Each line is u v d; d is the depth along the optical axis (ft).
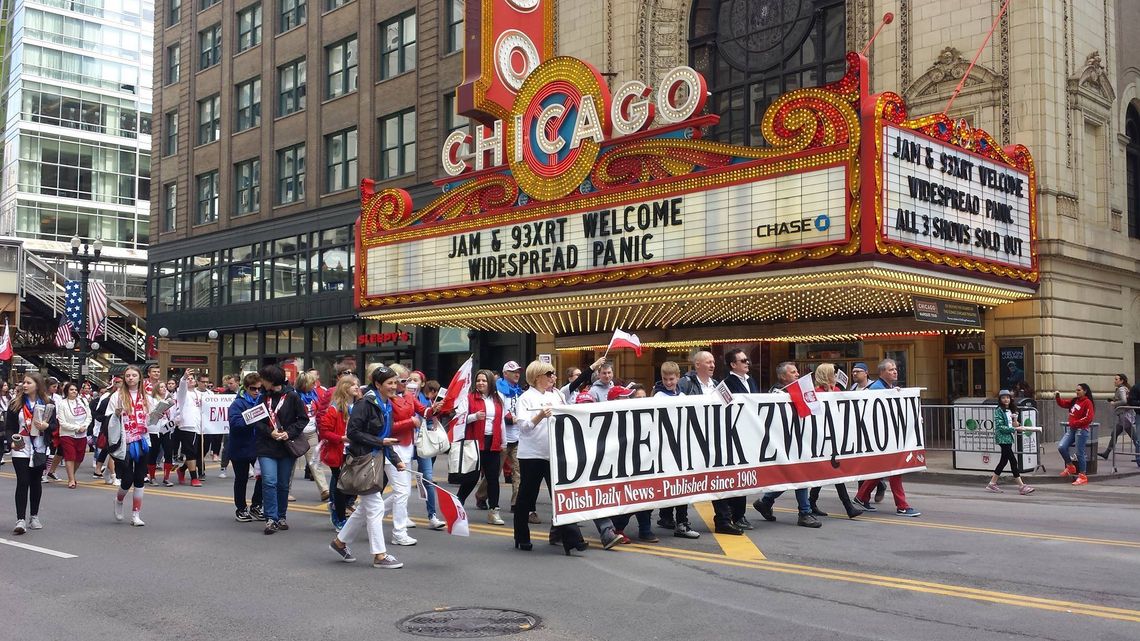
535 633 22.04
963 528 37.40
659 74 100.58
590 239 72.74
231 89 152.66
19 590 27.45
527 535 33.04
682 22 100.27
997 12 78.74
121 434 40.40
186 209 160.76
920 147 61.26
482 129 82.94
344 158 132.16
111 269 198.80
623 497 33.19
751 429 37.01
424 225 86.28
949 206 63.82
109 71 246.47
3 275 150.41
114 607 25.30
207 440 72.02
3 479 62.34
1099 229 83.76
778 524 38.75
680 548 33.01
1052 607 24.09
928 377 83.56
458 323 91.25
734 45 97.71
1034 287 73.72
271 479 38.01
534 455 32.65
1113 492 52.01
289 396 38.70
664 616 23.47
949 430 66.39
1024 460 57.41
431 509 38.52
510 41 89.35
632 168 70.74
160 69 169.58
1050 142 77.51
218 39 157.07
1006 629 22.04
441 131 117.60
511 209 78.48
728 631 22.03
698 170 66.80
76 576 29.40
